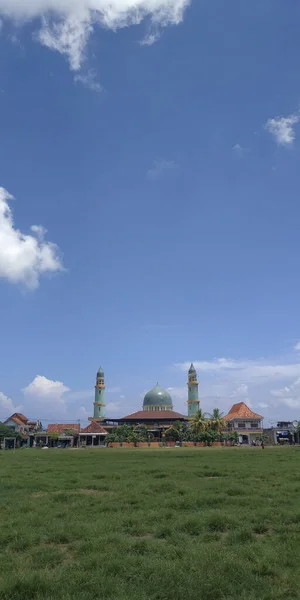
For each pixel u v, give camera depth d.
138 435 152.12
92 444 172.88
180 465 41.50
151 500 20.42
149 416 190.75
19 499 21.80
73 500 21.05
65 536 14.20
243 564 11.20
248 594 9.64
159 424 187.88
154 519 16.38
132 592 9.70
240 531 14.18
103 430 174.12
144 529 15.00
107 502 20.00
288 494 21.83
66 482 28.27
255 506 18.86
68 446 170.75
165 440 159.50
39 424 188.38
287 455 62.94
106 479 29.78
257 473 32.66
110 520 16.30
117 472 34.56
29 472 36.75
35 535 14.40
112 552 12.30
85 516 17.33
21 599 9.61
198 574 10.50
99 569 11.06
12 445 156.62
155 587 9.91
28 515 17.62
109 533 14.47
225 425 167.50
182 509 18.45
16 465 46.56
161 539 14.17
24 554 12.78
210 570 10.75
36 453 85.31
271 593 9.66
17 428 178.00
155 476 31.08
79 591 9.81
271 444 167.50
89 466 42.31
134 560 11.58
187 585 9.99
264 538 14.11
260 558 11.76
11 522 16.34
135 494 22.02
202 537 14.08
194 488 24.23
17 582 10.12
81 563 11.62
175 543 13.41
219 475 32.31
